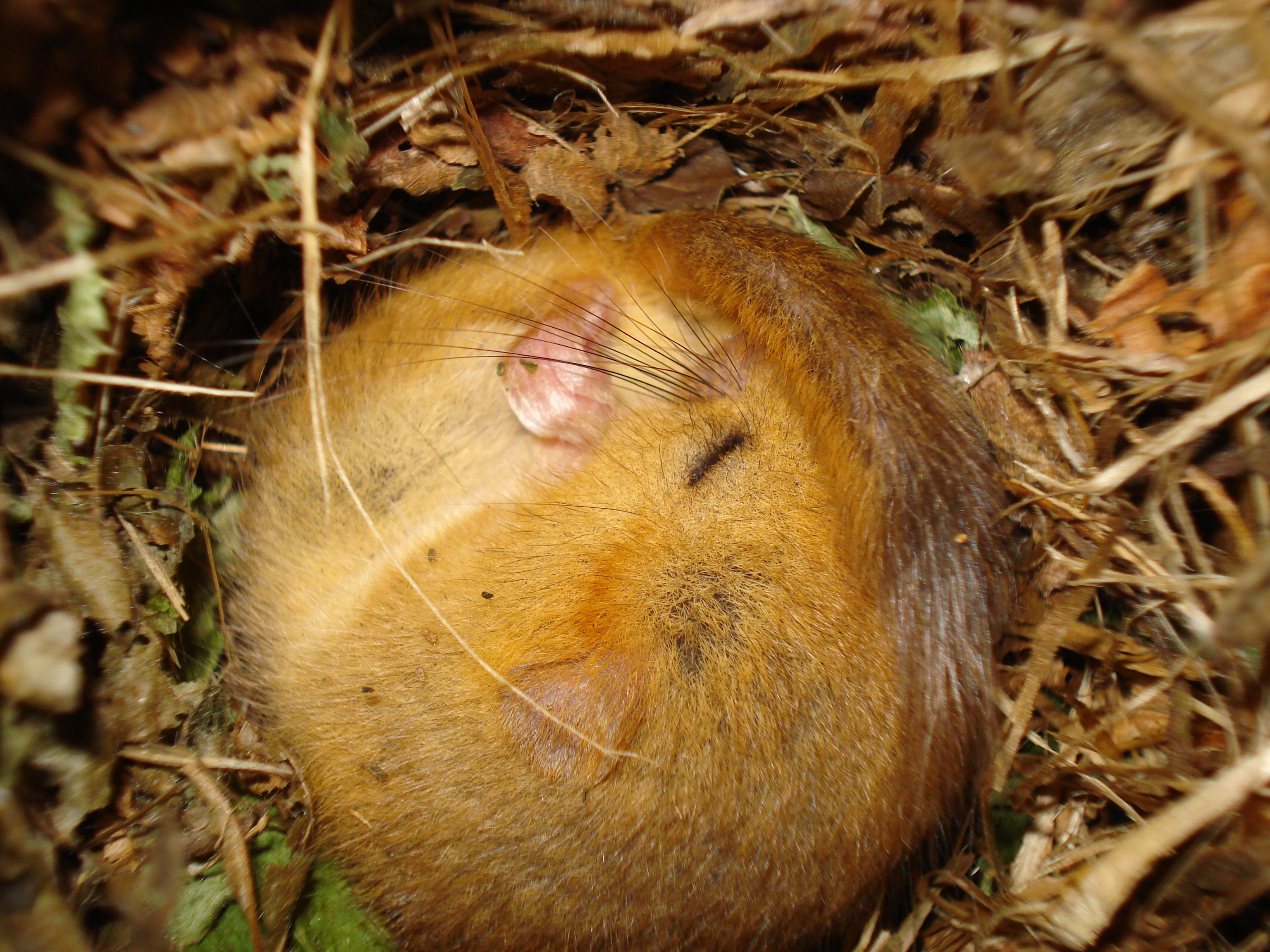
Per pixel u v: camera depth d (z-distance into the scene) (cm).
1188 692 10
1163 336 10
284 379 11
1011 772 11
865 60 10
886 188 11
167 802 10
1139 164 10
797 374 11
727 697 11
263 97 10
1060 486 10
